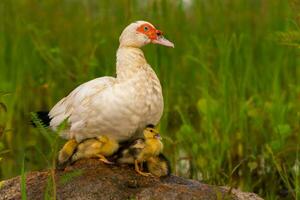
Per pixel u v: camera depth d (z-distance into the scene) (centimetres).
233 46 1520
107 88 1010
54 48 1473
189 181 1010
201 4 1652
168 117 1416
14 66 1548
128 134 1020
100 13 1662
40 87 1512
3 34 1633
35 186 1004
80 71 1455
